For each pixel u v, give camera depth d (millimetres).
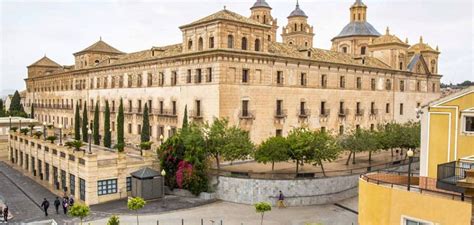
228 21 53688
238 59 55125
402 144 56906
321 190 44812
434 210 18453
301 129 48625
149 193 44031
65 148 49062
